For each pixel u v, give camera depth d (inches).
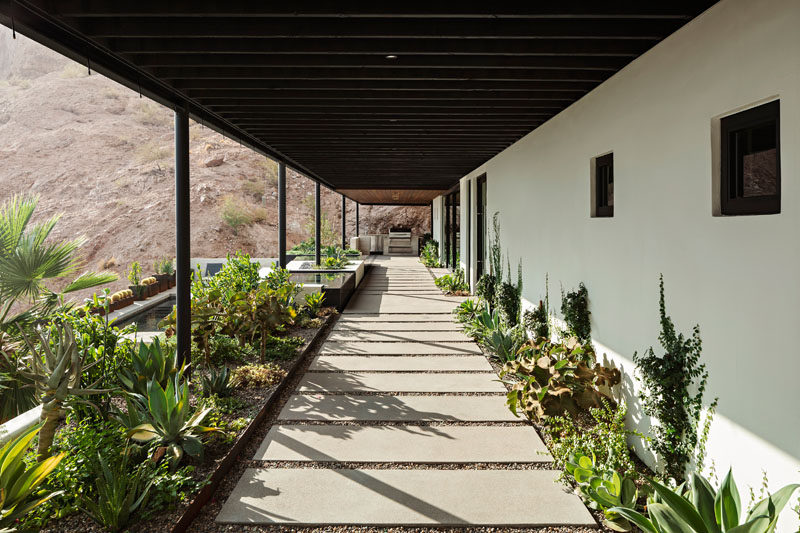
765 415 89.6
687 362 113.2
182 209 173.6
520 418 160.7
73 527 97.3
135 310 406.3
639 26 113.3
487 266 348.2
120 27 110.4
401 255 970.1
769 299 88.0
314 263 532.1
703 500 86.1
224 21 111.1
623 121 140.9
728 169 101.1
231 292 241.1
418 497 114.2
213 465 123.0
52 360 109.7
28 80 2043.6
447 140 258.1
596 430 132.6
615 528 102.9
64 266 199.0
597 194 165.8
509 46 121.7
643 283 131.9
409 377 203.9
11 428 113.1
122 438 120.2
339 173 419.5
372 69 141.9
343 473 125.0
